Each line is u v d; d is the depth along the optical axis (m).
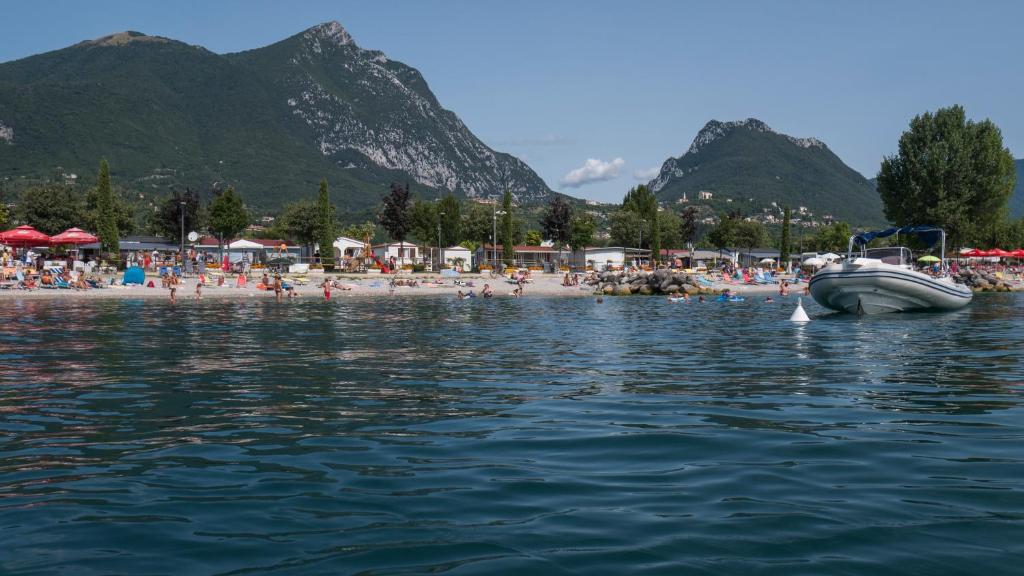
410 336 23.70
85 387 12.95
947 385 13.35
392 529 5.61
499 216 138.25
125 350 18.97
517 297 55.91
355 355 18.28
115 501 6.34
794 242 178.50
